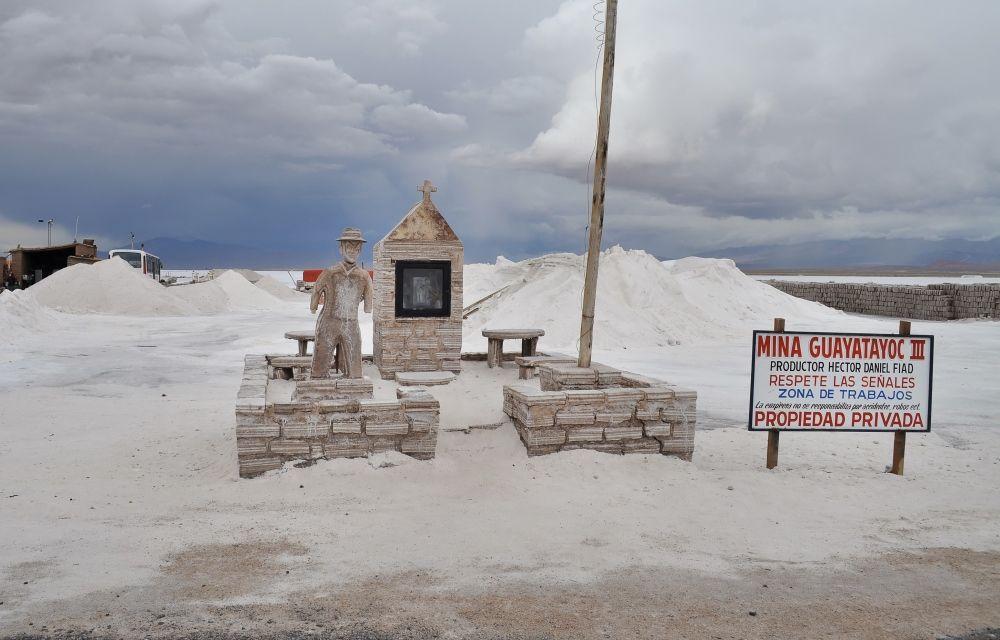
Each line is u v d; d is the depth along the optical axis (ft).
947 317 115.44
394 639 13.60
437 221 44.06
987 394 46.80
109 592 15.57
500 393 38.04
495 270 113.70
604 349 71.26
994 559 18.61
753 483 25.35
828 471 27.55
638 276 93.61
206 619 14.30
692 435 27.94
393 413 25.57
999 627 14.64
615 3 30.91
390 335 43.70
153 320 103.65
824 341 27.68
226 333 85.40
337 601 15.26
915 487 25.53
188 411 37.32
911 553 18.97
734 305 102.42
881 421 27.68
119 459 27.43
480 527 20.31
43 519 20.49
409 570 17.12
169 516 20.93
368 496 22.81
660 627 14.32
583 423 27.12
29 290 110.22
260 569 17.07
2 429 32.81
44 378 49.26
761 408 27.58
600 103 31.32
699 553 18.69
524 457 26.63
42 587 15.78
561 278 89.04
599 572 17.21
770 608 15.33
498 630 14.05
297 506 21.86
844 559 18.44
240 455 24.49
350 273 33.24
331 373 35.78
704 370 57.57
